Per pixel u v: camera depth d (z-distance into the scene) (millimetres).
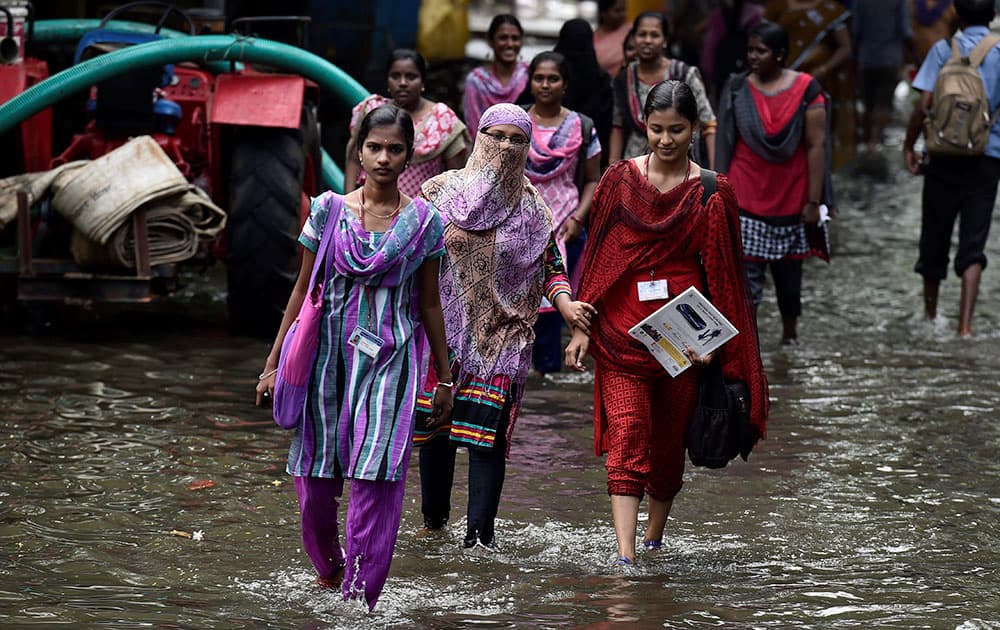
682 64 21266
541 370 19828
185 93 22938
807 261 29656
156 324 21969
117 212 19188
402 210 11164
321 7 30422
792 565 12617
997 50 23031
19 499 13828
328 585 11758
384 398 10992
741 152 21547
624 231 12602
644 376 12680
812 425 17547
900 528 13727
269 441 16125
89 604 11148
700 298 12180
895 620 11102
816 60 35469
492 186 12852
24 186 19672
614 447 12648
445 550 12961
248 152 20578
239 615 11047
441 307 12016
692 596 11688
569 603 11492
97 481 14492
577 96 21516
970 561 12758
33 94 19766
